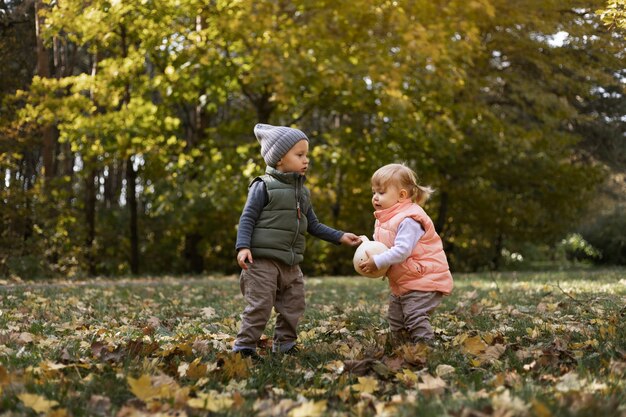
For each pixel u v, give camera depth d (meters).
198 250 19.02
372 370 3.33
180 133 17.81
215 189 14.80
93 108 15.16
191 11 14.38
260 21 13.45
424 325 3.87
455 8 13.96
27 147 16.06
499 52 17.50
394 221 3.99
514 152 17.47
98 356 3.56
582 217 22.50
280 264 3.88
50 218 15.01
